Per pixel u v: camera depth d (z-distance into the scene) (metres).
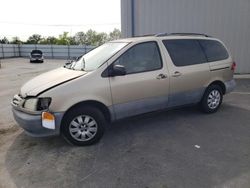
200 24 10.01
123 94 4.12
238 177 3.04
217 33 10.06
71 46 42.28
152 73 4.39
